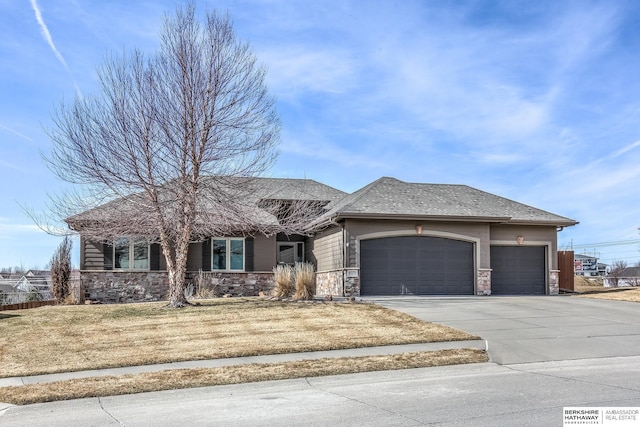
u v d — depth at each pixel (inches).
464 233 994.1
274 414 308.0
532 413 289.9
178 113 745.6
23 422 313.9
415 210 978.7
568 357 476.1
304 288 825.5
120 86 739.4
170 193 765.3
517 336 555.5
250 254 1050.7
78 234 783.1
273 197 1050.1
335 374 426.9
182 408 335.0
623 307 767.7
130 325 626.8
